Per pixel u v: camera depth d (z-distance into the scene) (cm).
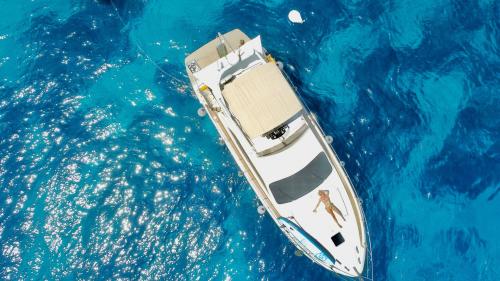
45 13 2083
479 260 1720
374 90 1916
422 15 2008
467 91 1898
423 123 1866
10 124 1927
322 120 1873
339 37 1998
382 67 1944
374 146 1844
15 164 1873
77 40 2042
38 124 1928
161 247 1778
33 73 1997
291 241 1689
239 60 1739
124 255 1772
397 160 1830
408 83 1919
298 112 1664
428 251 1736
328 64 1961
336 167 1673
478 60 1934
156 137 1908
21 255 1769
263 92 1614
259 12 2044
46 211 1820
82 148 1897
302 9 2039
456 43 1962
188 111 1934
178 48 2019
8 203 1827
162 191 1839
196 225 1800
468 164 1820
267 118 1599
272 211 1666
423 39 1977
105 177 1859
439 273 1714
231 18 2042
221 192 1833
